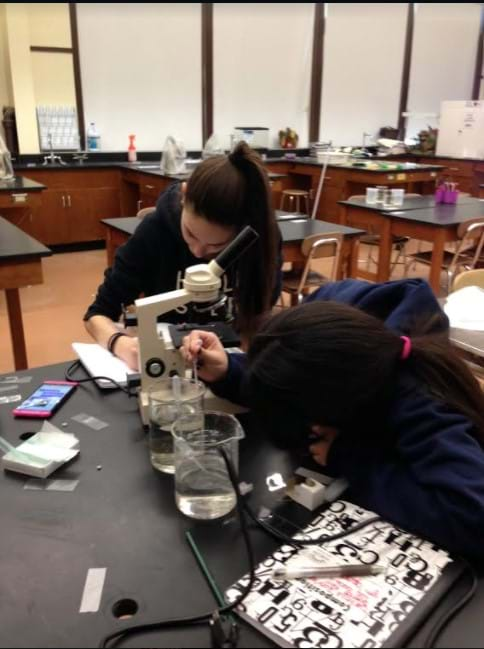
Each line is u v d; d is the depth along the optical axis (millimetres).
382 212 3934
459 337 1597
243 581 710
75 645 628
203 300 1073
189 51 6434
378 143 7469
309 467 950
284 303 3678
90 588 707
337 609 669
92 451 1007
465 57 8383
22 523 825
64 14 5617
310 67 7227
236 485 806
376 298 1053
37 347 3361
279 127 7262
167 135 6594
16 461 947
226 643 629
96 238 5883
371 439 881
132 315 1091
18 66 5441
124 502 873
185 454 845
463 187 6758
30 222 5164
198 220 1263
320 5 6992
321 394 742
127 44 6070
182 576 727
